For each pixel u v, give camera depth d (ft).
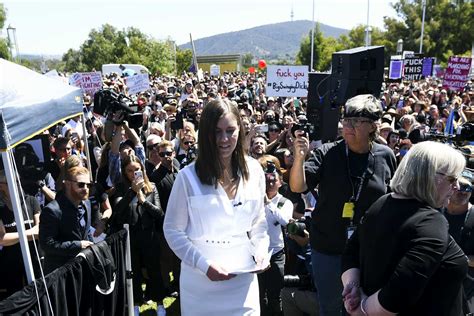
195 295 7.45
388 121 28.40
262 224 7.84
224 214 7.17
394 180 6.24
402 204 6.03
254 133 18.35
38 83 12.64
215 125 7.00
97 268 11.00
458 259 5.71
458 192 9.59
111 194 17.56
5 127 9.05
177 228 7.32
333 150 9.76
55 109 12.64
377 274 6.04
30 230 12.09
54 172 19.26
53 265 11.84
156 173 16.56
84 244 11.68
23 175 15.94
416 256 5.52
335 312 10.11
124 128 19.03
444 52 180.96
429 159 5.90
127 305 13.35
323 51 191.93
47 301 9.23
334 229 9.71
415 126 25.30
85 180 11.90
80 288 10.55
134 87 41.29
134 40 173.99
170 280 17.63
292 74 31.14
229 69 214.28
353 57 12.15
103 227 14.79
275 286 13.02
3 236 12.00
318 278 10.16
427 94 52.08
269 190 13.19
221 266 7.25
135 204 15.01
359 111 9.16
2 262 12.67
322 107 12.98
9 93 10.54
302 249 12.67
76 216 12.09
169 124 29.30
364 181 9.39
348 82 12.27
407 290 5.43
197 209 7.13
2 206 12.51
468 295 9.67
